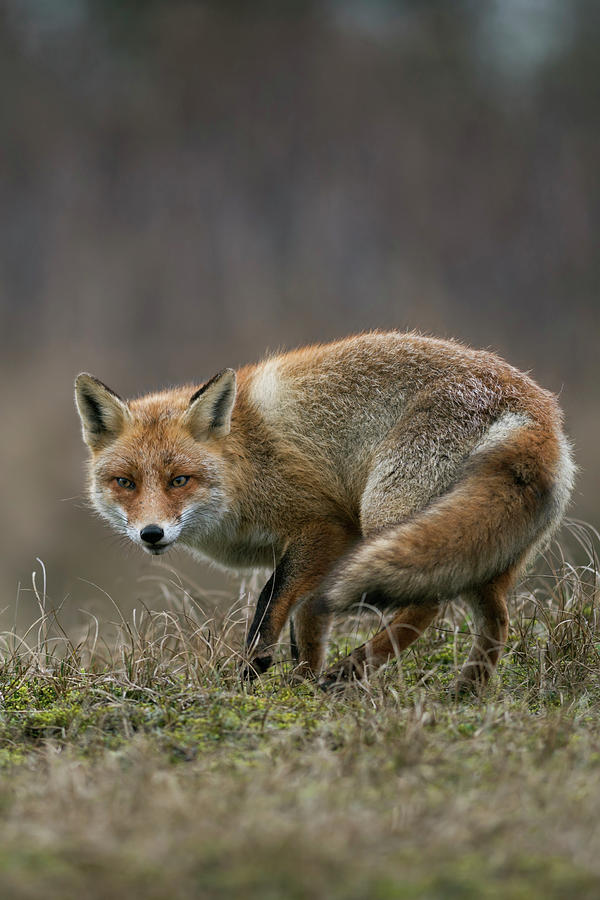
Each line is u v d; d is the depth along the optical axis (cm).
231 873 664
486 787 835
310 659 1424
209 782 859
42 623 1470
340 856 680
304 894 636
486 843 709
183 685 1234
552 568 1566
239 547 1548
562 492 1328
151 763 916
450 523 1195
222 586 2573
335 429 1474
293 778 866
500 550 1216
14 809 791
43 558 3312
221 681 1267
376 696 1159
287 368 1554
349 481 1460
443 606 1558
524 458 1259
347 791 817
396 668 1336
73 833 726
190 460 1481
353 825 721
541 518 1265
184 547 1656
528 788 816
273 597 1430
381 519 1377
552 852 694
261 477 1490
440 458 1360
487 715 1048
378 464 1412
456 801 780
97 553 3353
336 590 1144
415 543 1170
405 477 1378
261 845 691
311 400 1502
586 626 1366
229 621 1531
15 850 702
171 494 1475
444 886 647
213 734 1041
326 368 1512
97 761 956
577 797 802
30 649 1412
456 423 1370
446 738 987
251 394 1559
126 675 1286
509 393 1378
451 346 1483
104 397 1531
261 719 1078
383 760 910
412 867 673
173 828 730
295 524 1477
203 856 683
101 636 1681
